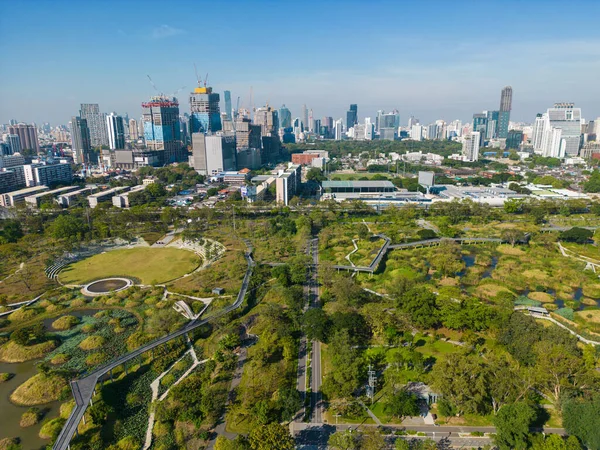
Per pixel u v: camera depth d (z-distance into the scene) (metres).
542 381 159.38
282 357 195.12
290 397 154.62
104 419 156.75
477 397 149.00
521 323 189.88
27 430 156.00
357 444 138.88
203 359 197.38
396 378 166.00
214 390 170.75
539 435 136.12
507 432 134.88
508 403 153.00
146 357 197.88
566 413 142.38
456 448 140.75
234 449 131.12
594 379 151.12
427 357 190.00
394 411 153.00
